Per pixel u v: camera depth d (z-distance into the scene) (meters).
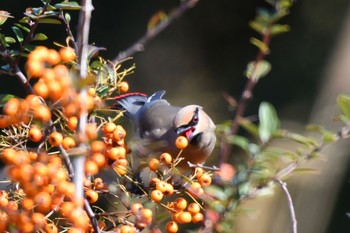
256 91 4.27
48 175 2.22
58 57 2.24
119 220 2.26
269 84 4.27
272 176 2.31
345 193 3.69
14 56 2.26
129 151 2.29
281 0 2.38
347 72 4.13
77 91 2.23
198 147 2.46
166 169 2.29
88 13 2.26
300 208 3.49
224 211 2.31
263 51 2.38
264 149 2.32
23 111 2.22
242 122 2.35
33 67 2.23
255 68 2.38
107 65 2.30
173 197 2.34
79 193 2.23
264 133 2.33
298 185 3.49
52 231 2.24
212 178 2.33
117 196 2.27
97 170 2.24
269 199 3.45
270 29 2.38
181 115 2.47
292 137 2.33
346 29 4.27
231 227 2.31
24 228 2.22
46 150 2.24
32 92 2.24
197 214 2.29
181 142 2.31
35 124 2.23
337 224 3.76
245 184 2.32
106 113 2.33
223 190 2.33
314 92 4.14
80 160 2.23
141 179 2.29
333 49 4.24
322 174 3.45
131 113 2.52
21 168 2.22
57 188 2.22
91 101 2.23
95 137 2.23
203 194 2.29
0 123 2.23
